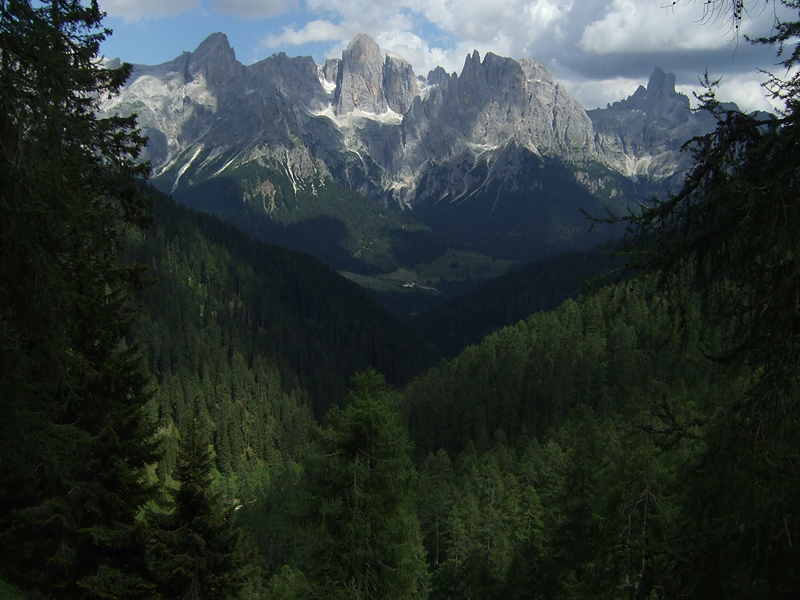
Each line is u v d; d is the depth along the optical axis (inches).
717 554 358.9
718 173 325.7
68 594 720.3
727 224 331.6
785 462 327.3
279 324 7209.6
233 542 805.9
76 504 702.5
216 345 5999.0
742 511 349.7
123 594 715.4
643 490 498.0
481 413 3907.5
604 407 3383.4
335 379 6560.0
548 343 4576.8
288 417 5255.9
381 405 882.1
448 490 2529.5
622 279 376.2
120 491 747.4
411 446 893.8
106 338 714.8
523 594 1552.7
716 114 339.6
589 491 1300.4
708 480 370.6
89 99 617.9
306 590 882.1
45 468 599.5
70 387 545.3
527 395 4030.5
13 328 470.3
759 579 341.4
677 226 354.9
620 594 452.1
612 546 480.1
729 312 337.4
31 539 704.4
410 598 908.0
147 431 767.1
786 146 306.7
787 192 303.4
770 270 310.5
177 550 767.1
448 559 1952.5
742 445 342.0
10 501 709.9
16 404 478.0
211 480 805.9
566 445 2930.6
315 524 866.1
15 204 425.1
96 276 703.7
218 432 4714.6
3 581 692.1
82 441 598.2
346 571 842.2
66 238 523.8
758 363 327.3
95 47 587.5
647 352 3597.4
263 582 2117.4
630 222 374.0
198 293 7062.0
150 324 5497.1
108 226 632.4
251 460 4810.5
